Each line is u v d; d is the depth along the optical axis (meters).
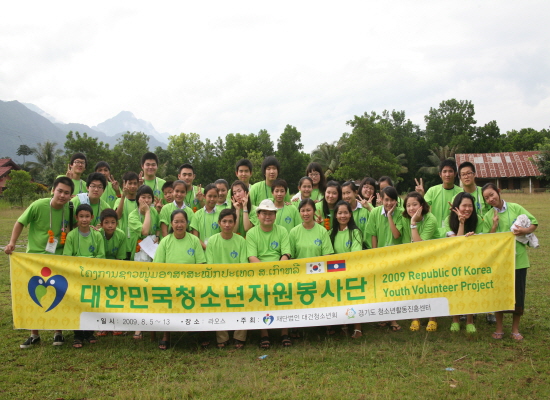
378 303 5.67
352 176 46.75
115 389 4.39
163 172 56.19
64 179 5.88
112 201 8.02
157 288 5.69
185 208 6.96
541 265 9.63
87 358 5.25
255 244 6.04
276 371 4.79
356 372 4.69
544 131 63.28
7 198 33.25
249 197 6.95
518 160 47.31
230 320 5.62
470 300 5.65
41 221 5.93
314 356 5.14
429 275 5.70
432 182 58.56
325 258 5.71
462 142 58.41
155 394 4.19
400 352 5.24
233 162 58.62
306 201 5.96
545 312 6.61
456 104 66.44
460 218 5.87
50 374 4.78
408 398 4.06
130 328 5.64
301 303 5.68
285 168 55.12
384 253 5.74
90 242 6.07
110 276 5.73
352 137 48.06
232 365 4.98
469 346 5.38
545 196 34.06
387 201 6.28
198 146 66.94
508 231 5.68
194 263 5.94
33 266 5.73
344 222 6.14
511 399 4.00
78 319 5.68
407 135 70.31
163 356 5.31
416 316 5.67
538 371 4.61
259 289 5.66
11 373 4.80
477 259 5.64
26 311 5.68
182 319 5.63
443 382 4.39
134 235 6.59
